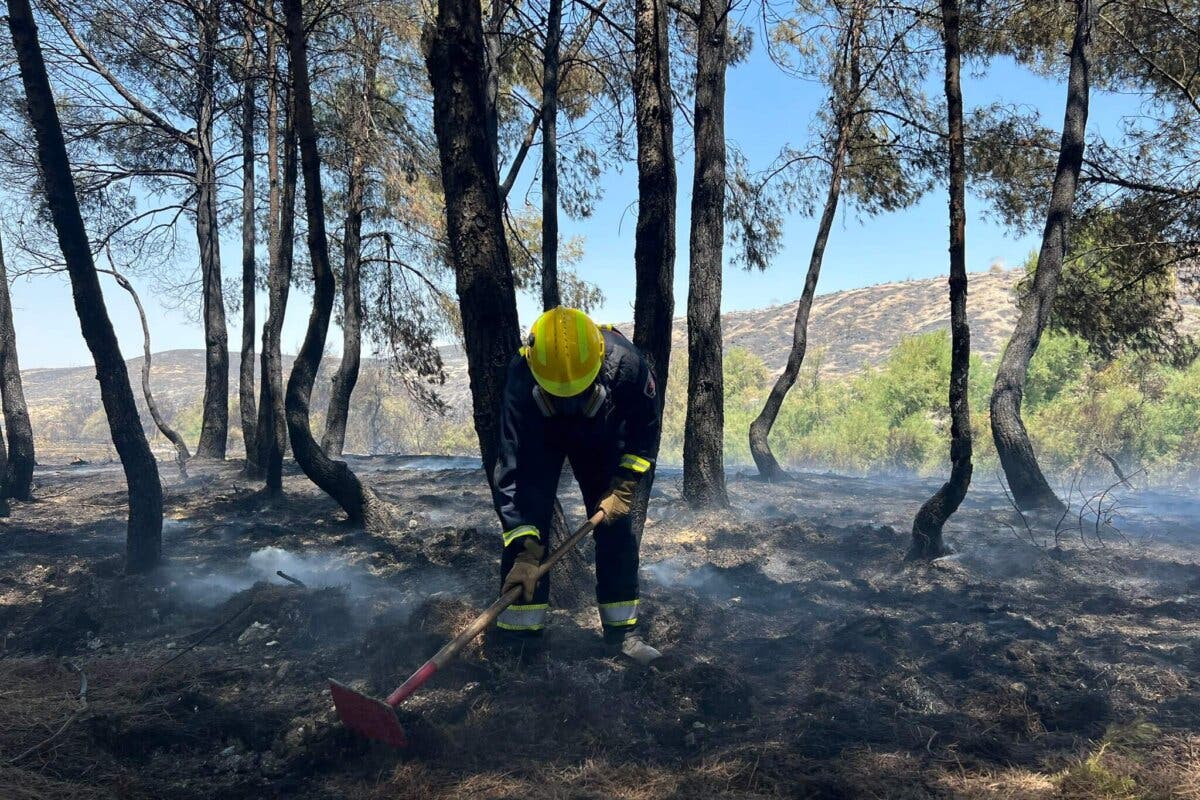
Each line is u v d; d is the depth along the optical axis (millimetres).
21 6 5520
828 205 12180
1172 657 4285
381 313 17422
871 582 6137
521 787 3090
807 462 21266
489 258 4906
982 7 11445
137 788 3111
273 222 11539
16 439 10977
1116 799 2867
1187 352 14305
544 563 3893
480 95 4914
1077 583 6027
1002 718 3580
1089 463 15141
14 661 4488
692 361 8961
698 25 8734
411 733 3396
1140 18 12039
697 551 7285
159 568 6199
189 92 14836
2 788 3039
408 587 5930
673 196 5945
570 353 3838
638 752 3350
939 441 19484
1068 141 9289
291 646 4680
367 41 11758
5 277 10883
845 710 3684
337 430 15312
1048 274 9359
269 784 3170
